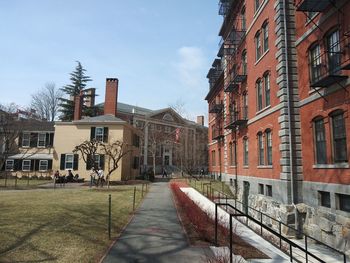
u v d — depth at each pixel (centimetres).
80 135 4406
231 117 3120
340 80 1410
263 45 2219
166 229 1257
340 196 1434
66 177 4012
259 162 2300
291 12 1886
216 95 4459
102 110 7388
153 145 6775
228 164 3422
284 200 1773
